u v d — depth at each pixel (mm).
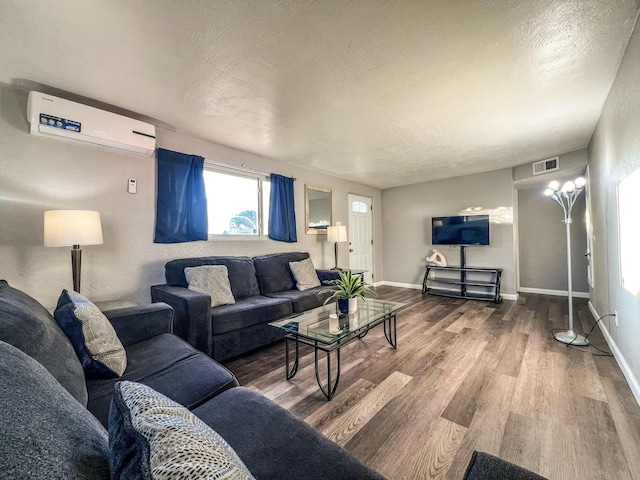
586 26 1582
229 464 475
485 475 678
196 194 3135
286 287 3613
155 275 2857
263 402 1137
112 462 482
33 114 2039
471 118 2742
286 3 1392
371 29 1574
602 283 3033
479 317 3742
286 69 1926
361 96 2293
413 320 3639
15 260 2123
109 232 2568
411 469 1294
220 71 1937
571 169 3971
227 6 1401
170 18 1468
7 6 1363
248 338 2576
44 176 2242
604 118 2531
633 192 1849
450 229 5336
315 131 3010
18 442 409
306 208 4566
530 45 1725
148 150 2604
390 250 6336
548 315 3785
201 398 1178
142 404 574
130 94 2227
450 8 1440
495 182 4910
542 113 2664
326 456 851
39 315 1141
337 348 1930
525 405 1768
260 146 3479
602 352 2543
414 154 3863
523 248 5539
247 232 3750
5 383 502
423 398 1856
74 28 1520
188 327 2178
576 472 1272
